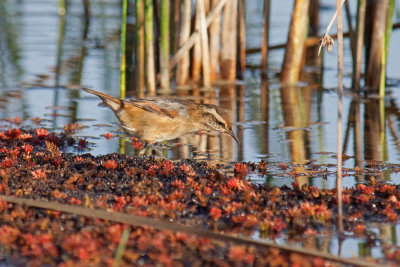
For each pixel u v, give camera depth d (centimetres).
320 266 739
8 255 759
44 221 839
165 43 1734
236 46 2012
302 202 941
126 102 1196
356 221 898
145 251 771
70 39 2381
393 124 1496
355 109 1638
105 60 2141
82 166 1087
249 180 1094
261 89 1861
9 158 1091
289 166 1184
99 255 749
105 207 898
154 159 1143
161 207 911
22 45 2283
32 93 1744
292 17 1848
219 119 1273
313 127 1484
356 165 1189
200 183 1006
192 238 806
